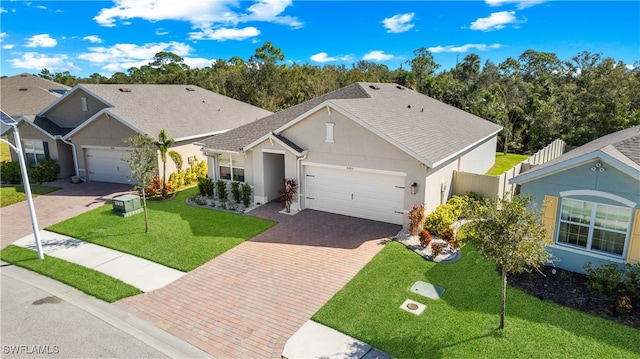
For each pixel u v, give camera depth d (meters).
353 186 16.86
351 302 10.34
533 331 8.80
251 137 20.23
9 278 12.34
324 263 12.74
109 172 24.70
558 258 12.02
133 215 18.17
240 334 9.21
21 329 9.55
